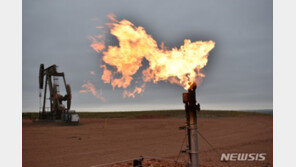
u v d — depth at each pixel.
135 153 17.09
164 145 20.95
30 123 40.81
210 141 23.05
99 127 36.38
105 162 14.06
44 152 17.16
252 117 61.56
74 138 24.53
